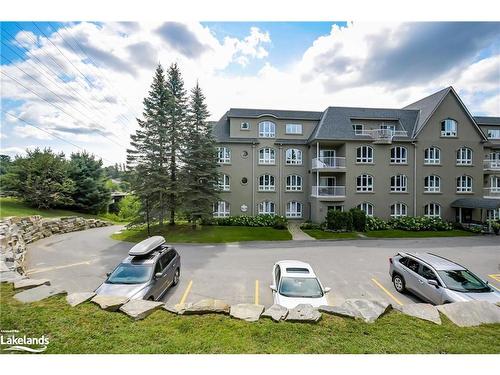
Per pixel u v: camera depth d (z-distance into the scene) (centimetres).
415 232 2308
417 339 461
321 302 752
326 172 2677
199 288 1038
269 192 2791
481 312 548
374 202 2583
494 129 2947
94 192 3753
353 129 2644
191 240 1988
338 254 1600
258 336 465
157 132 2264
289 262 957
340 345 442
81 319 515
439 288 802
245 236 2100
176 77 2409
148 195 2181
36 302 582
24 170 3078
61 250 1750
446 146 2628
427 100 2847
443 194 2625
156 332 477
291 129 2839
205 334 470
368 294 998
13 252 1348
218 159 2505
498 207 2200
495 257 1566
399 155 2616
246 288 1038
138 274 849
